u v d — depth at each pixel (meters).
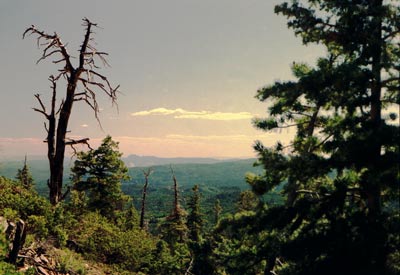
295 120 13.41
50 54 21.19
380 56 10.06
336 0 9.98
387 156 9.06
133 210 52.03
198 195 51.94
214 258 20.86
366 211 10.02
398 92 10.06
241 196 47.16
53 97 21.56
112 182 38.19
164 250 23.52
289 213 10.12
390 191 9.46
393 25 9.85
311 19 10.59
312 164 9.44
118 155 38.44
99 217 22.69
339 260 8.98
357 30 10.06
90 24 21.52
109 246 18.97
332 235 9.44
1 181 18.00
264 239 11.88
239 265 13.18
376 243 8.93
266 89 10.71
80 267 14.36
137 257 20.17
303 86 9.83
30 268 11.48
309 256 9.49
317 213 10.02
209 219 93.00
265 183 10.45
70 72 21.67
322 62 10.77
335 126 10.20
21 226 11.45
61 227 17.05
